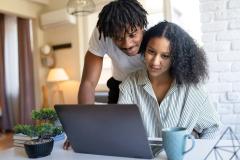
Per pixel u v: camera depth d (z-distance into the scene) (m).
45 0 4.45
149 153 0.88
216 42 2.26
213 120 1.16
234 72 2.24
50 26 4.41
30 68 4.63
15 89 5.02
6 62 5.04
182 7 3.24
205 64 1.20
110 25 1.15
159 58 1.09
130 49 1.19
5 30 5.01
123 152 0.93
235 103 2.25
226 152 0.90
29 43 4.62
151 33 1.12
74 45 4.31
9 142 3.96
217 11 2.25
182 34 1.13
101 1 3.86
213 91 2.29
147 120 1.18
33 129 1.13
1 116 4.95
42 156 0.99
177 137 0.83
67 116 0.96
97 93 3.60
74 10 2.64
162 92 1.19
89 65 1.55
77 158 0.96
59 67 4.49
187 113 1.15
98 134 0.93
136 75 1.27
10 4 4.06
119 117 0.86
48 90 4.57
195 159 0.86
